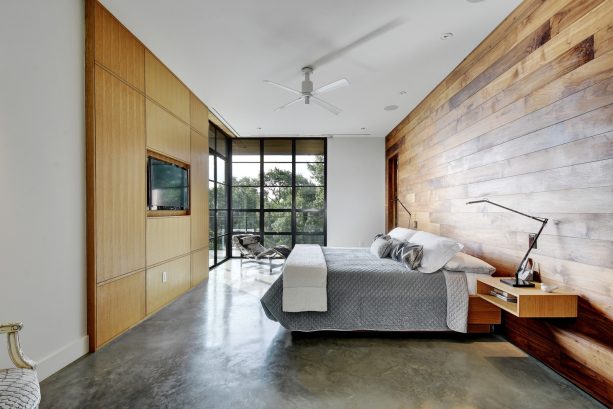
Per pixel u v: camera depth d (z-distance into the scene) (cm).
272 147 713
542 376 214
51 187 214
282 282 284
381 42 304
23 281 195
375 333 290
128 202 291
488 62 291
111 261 267
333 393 194
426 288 279
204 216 487
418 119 480
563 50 206
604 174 178
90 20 244
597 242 183
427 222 441
